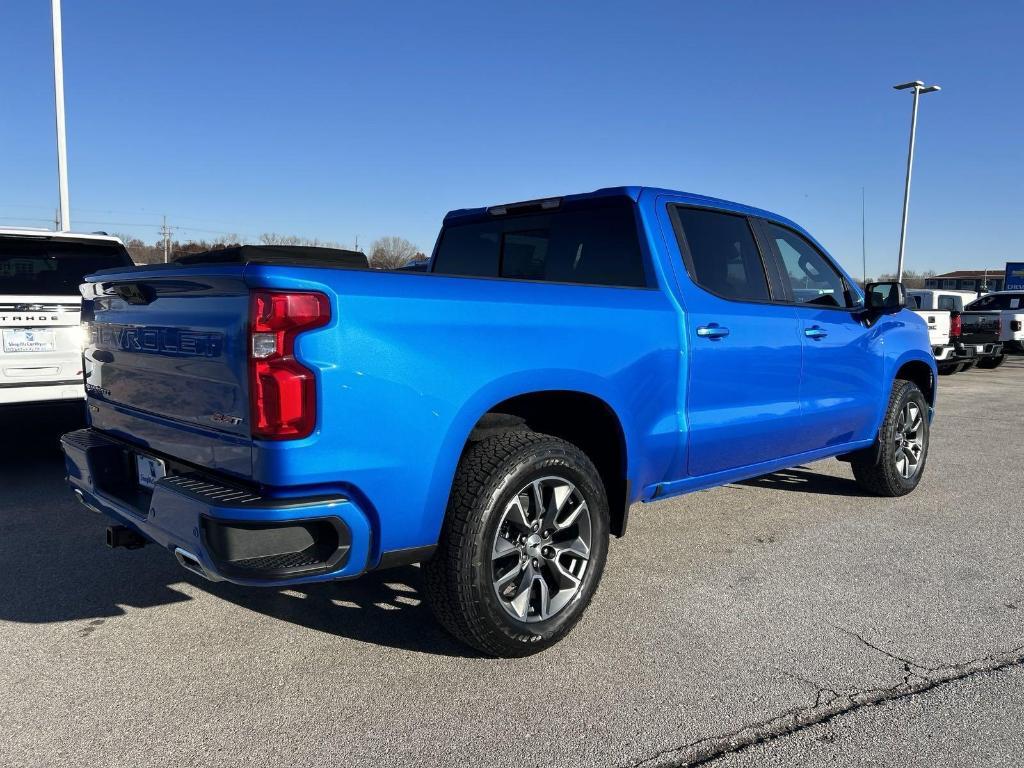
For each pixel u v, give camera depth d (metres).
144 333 3.04
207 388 2.65
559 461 3.04
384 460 2.59
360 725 2.59
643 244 3.79
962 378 16.16
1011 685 2.92
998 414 10.45
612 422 3.44
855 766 2.40
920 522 5.07
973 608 3.65
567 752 2.46
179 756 2.41
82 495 3.54
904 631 3.39
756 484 6.11
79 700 2.73
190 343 2.72
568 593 3.17
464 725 2.60
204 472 2.76
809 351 4.50
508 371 2.92
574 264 4.11
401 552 2.71
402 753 2.44
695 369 3.76
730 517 5.16
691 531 4.83
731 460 4.13
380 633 3.31
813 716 2.69
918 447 5.76
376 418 2.56
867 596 3.79
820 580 3.99
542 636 3.05
